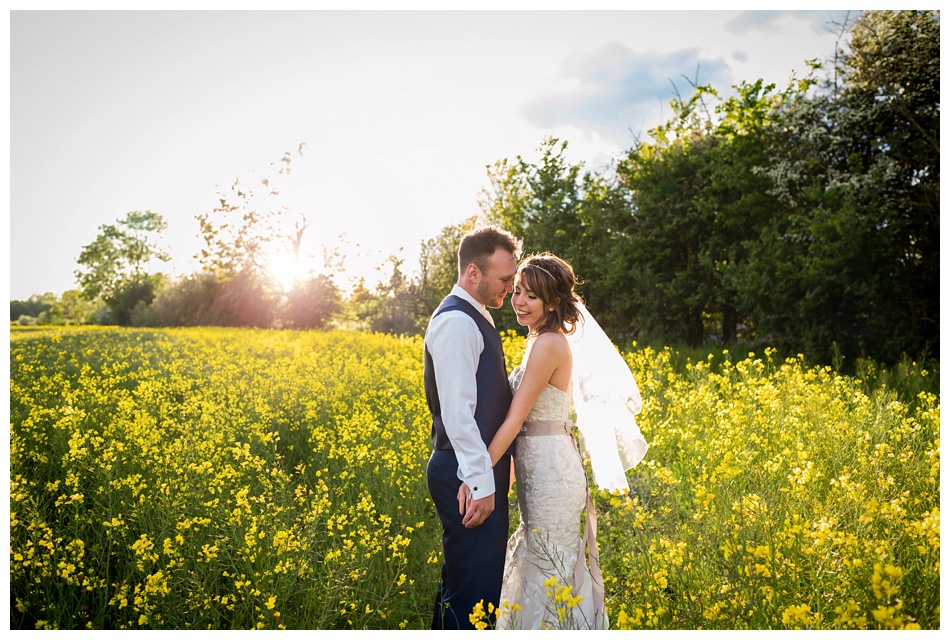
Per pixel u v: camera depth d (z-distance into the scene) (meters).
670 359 10.16
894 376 7.59
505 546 2.84
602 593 2.92
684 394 6.04
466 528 2.79
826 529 2.50
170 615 2.80
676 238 13.56
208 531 3.38
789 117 10.90
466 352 2.73
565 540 2.86
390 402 6.29
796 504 3.18
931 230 9.75
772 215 11.43
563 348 2.84
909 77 9.76
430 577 3.33
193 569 3.16
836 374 6.38
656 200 13.22
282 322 28.27
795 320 10.51
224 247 28.42
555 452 2.88
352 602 2.94
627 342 13.41
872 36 9.96
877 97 10.09
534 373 2.80
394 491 4.03
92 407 6.01
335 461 4.53
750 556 2.60
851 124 10.23
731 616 2.45
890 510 2.84
